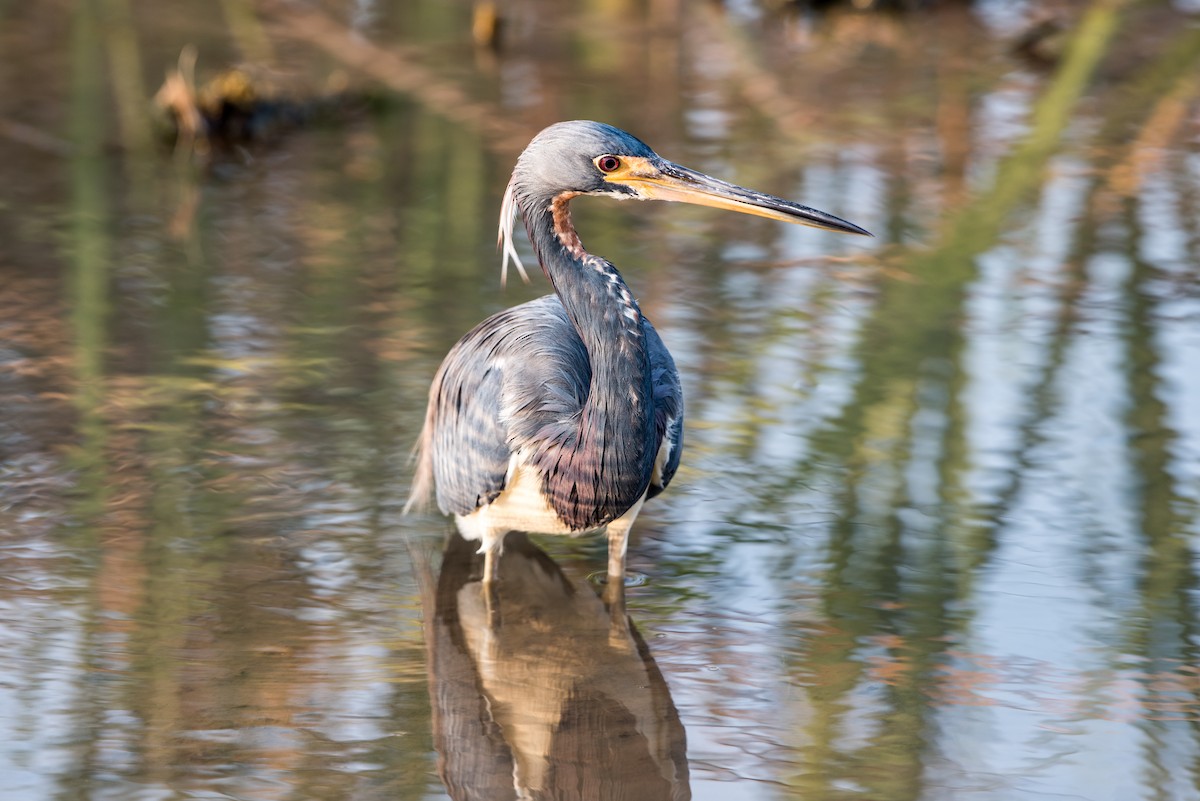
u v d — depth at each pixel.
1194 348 13.48
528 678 8.85
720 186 9.50
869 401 12.52
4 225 16.17
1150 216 16.95
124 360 13.05
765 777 7.88
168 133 19.52
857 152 19.00
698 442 11.84
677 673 8.92
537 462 9.60
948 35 24.83
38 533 10.28
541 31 24.83
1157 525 10.52
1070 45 20.98
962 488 11.12
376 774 7.85
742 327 13.96
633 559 10.30
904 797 7.67
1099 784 7.76
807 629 9.40
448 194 17.55
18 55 22.58
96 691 8.52
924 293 14.87
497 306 14.38
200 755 7.95
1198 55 22.17
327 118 20.34
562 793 7.71
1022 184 17.80
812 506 10.93
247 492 10.99
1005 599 9.70
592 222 16.89
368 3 26.14
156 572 9.88
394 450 11.64
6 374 12.68
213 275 15.02
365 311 14.21
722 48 23.97
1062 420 12.13
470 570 10.28
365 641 9.23
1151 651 9.09
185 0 26.12
